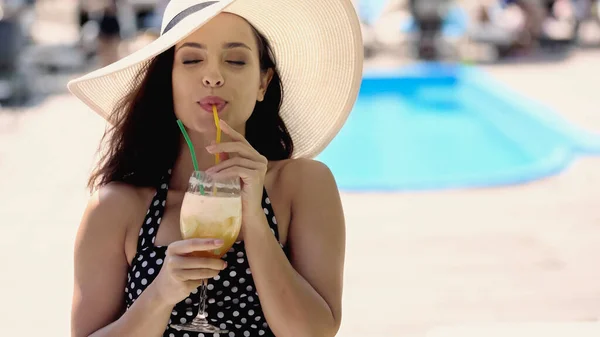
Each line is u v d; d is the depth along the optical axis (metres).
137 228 2.51
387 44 20.00
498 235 6.71
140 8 18.81
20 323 4.98
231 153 2.38
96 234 2.48
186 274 2.10
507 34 18.97
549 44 19.80
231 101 2.41
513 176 8.64
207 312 2.43
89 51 17.09
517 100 13.26
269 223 2.53
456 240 6.60
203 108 2.40
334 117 2.90
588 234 6.68
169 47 2.32
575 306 5.16
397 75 16.98
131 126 2.59
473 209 7.55
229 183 2.19
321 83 2.85
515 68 17.80
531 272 5.81
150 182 2.58
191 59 2.42
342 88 2.84
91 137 11.24
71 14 23.56
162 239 2.48
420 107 16.16
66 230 7.04
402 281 5.69
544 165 9.05
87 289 2.47
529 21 19.48
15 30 13.30
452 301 5.30
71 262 6.17
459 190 8.31
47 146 10.70
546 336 3.30
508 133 13.09
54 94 14.59
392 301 5.32
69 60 15.33
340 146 12.95
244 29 2.46
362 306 5.24
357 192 8.35
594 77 16.11
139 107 2.59
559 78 16.14
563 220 7.11
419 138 13.41
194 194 2.19
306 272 2.52
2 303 5.31
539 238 6.61
